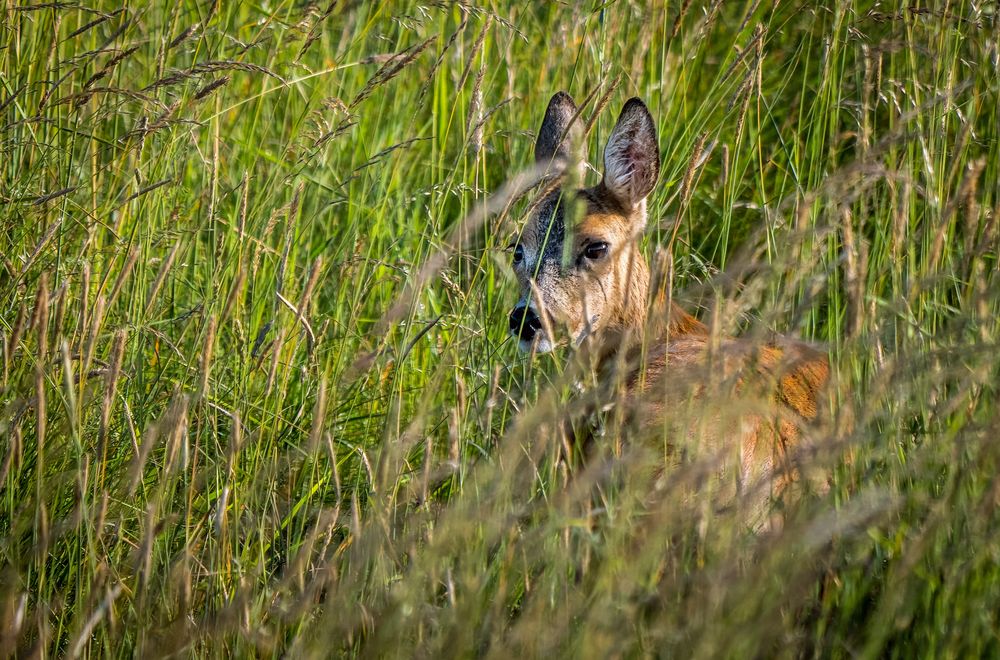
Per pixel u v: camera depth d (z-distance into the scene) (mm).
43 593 8078
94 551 7227
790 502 7309
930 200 8883
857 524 6641
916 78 10914
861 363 7887
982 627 6555
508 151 13617
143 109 10992
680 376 7520
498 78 14039
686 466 6977
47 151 10703
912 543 6539
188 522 7504
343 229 12711
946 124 10133
